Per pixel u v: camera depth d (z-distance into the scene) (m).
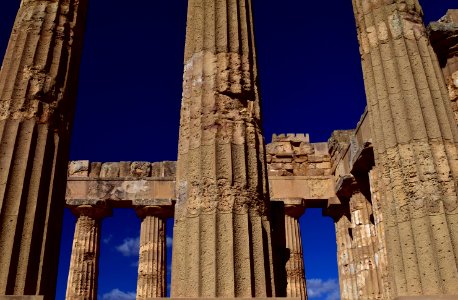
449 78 13.84
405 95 10.84
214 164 8.63
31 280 8.51
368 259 18.33
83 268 21.58
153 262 21.91
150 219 22.69
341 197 21.41
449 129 10.46
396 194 10.20
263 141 9.51
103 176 24.20
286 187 22.38
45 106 9.96
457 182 9.85
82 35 11.82
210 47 9.93
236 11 10.46
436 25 13.82
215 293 7.52
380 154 10.88
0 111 9.66
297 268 21.22
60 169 9.88
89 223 22.52
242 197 8.48
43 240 8.96
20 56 10.24
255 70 10.10
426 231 9.45
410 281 9.36
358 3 12.65
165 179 23.59
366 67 11.82
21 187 8.96
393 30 11.62
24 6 11.18
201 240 8.02
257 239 8.24
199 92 9.50
